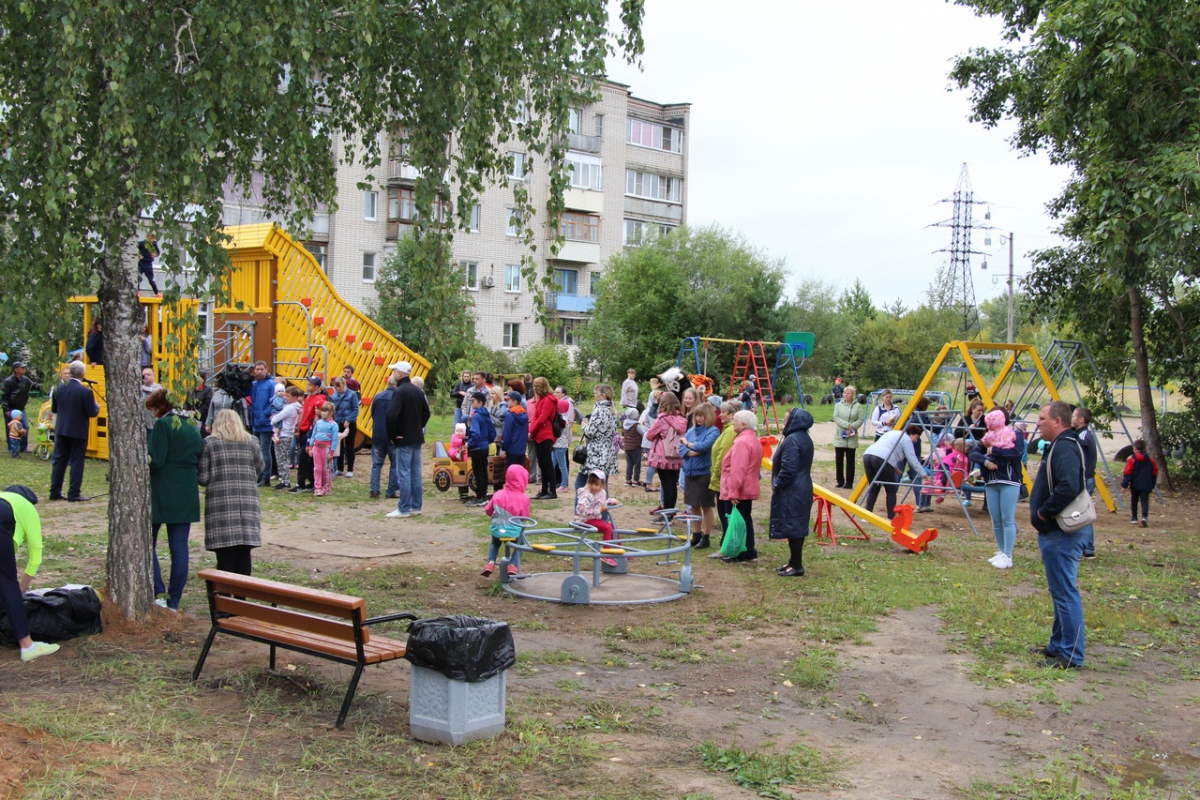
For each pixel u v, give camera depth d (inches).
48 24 232.1
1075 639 282.4
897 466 559.5
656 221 2310.5
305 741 197.8
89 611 265.0
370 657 208.2
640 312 1926.7
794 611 336.2
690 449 454.3
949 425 625.3
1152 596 376.5
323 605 209.9
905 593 366.9
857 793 187.9
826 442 1144.8
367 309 1533.0
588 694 242.8
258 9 240.2
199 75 234.5
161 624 279.4
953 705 246.4
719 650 289.7
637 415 674.8
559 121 289.1
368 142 319.0
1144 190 517.3
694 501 456.1
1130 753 217.9
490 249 1931.6
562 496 610.2
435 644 199.2
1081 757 212.2
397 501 580.4
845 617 330.0
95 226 250.5
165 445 291.9
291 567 384.5
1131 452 647.8
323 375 757.3
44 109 224.1
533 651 281.1
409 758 191.6
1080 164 657.0
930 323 2250.2
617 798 177.5
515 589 360.8
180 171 244.4
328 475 598.5
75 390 533.6
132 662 245.6
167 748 188.5
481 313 1921.8
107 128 224.1
